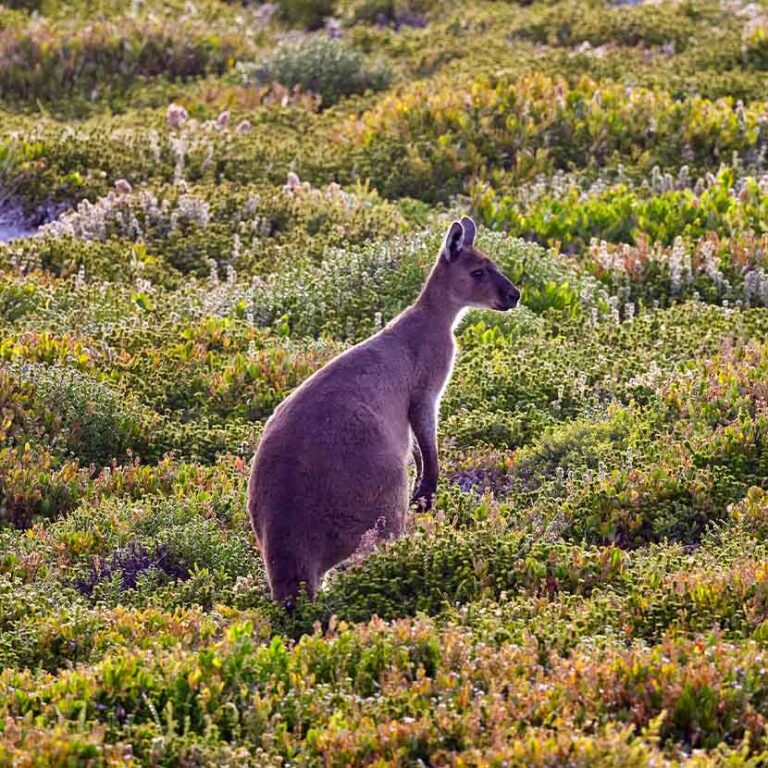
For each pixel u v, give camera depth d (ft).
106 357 136.05
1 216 185.78
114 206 176.76
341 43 263.29
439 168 200.13
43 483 112.57
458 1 305.12
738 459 110.11
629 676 72.59
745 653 75.15
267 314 151.94
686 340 140.77
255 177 196.65
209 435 123.13
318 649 77.00
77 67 251.19
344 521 90.17
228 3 318.04
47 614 86.99
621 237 177.37
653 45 258.78
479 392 130.31
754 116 208.03
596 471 111.86
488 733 67.97
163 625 84.58
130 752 67.26
